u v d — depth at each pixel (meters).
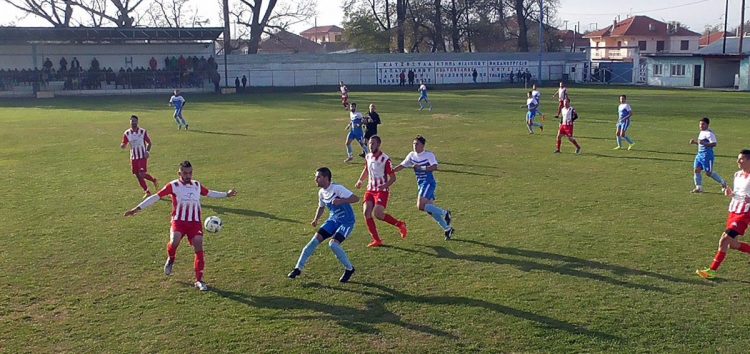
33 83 55.44
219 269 9.88
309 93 59.22
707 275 9.38
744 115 35.19
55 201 14.72
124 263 10.20
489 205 14.03
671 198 14.69
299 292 8.95
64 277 9.55
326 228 9.40
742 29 63.59
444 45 83.94
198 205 9.34
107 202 14.63
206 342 7.40
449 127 29.89
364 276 9.58
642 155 21.16
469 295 8.77
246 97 53.59
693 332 7.58
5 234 11.88
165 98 52.81
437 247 10.99
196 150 22.81
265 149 23.00
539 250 10.75
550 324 7.82
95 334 7.61
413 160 11.45
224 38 68.06
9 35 54.69
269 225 12.45
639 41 106.94
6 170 18.84
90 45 61.56
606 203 14.18
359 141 20.70
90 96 55.31
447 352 7.14
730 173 17.91
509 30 88.44
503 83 75.38
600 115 35.72
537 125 27.42
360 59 71.69
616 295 8.74
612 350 7.16
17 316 8.15
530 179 17.03
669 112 37.00
